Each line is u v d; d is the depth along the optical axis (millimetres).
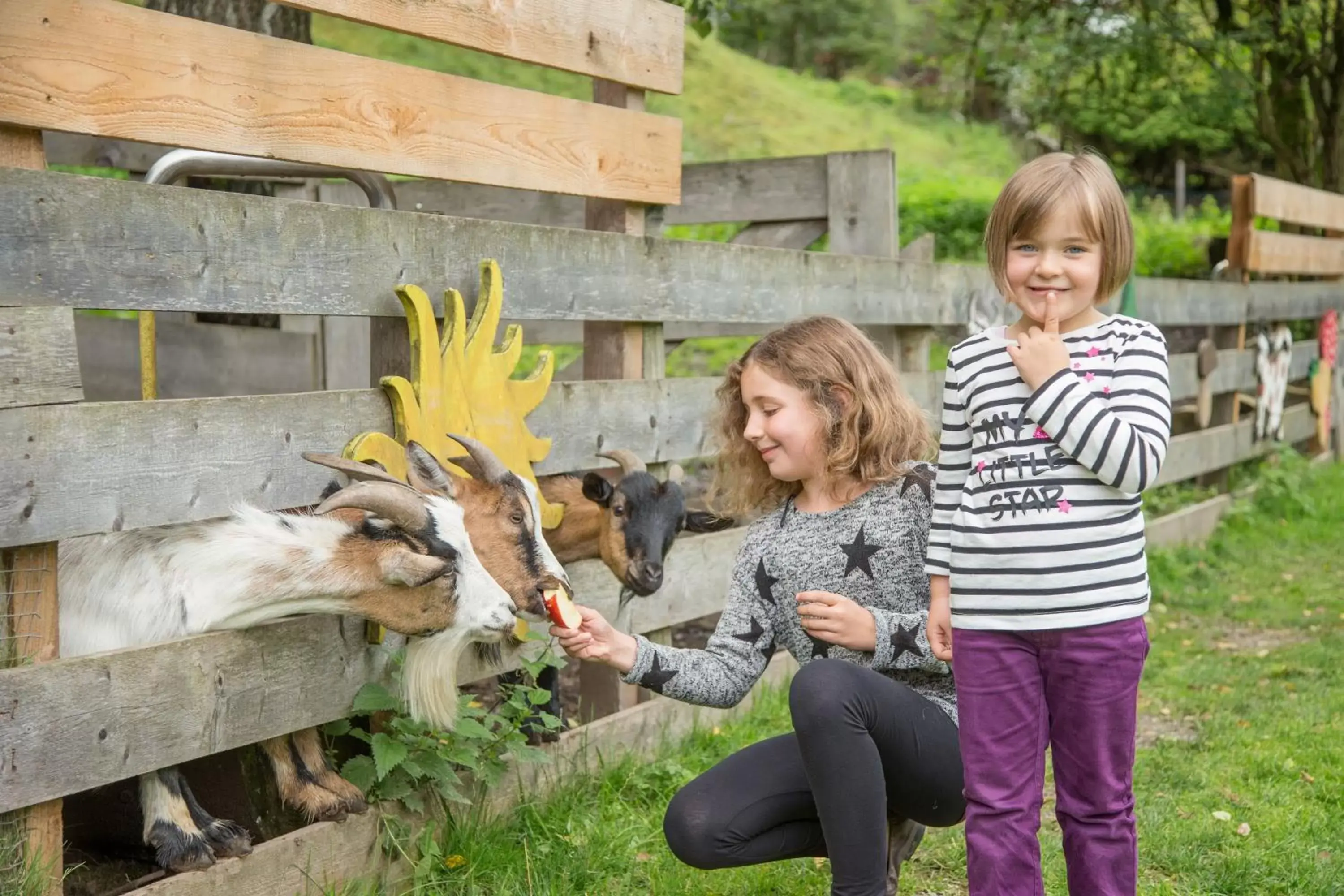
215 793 3377
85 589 3000
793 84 30078
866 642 2781
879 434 2867
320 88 3295
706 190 6641
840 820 2584
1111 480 2469
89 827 3344
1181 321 8867
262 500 3199
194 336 7207
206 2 6387
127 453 2848
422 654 3381
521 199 7043
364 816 3389
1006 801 2572
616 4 4297
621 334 4531
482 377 3756
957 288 6559
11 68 2615
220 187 6707
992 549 2572
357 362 6641
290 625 3246
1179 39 12086
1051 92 14641
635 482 4422
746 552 3047
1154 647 6266
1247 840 3832
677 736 4574
